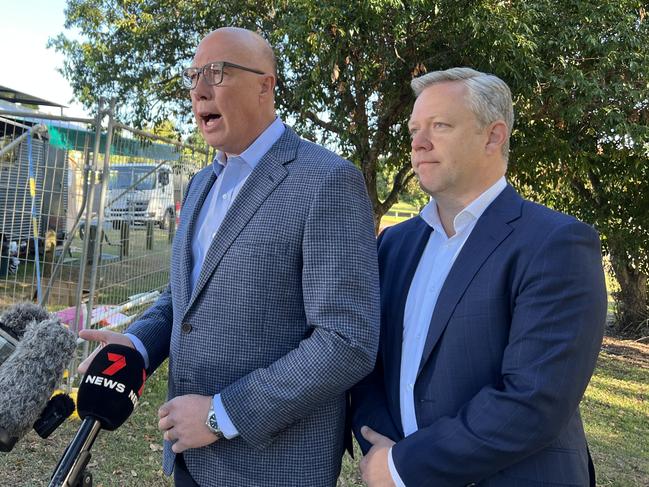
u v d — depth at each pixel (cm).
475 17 710
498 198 168
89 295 461
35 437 406
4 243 489
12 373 145
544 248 149
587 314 145
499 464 145
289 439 173
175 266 200
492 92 165
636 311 1032
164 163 622
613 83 771
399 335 180
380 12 684
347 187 169
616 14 775
